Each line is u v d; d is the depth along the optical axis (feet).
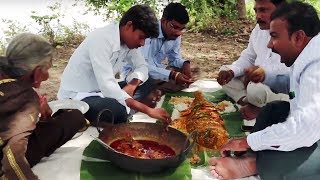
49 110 10.20
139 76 13.42
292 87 9.25
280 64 13.08
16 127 8.03
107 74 11.68
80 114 10.60
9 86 8.21
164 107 13.56
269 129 8.89
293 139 8.55
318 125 8.34
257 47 13.76
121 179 9.60
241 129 12.14
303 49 8.80
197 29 26.61
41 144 9.94
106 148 9.58
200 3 27.71
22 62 8.29
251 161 9.91
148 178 9.61
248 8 30.76
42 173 9.88
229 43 24.68
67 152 10.82
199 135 10.85
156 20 11.35
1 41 22.94
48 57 8.54
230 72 13.97
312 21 8.71
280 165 9.05
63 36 24.85
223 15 28.17
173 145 10.40
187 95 14.70
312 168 8.96
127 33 11.50
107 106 11.79
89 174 9.78
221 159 10.05
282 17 8.87
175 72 14.80
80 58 12.26
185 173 9.83
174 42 15.39
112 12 26.61
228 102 13.84
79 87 12.43
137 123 10.79
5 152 7.88
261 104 12.67
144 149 10.35
